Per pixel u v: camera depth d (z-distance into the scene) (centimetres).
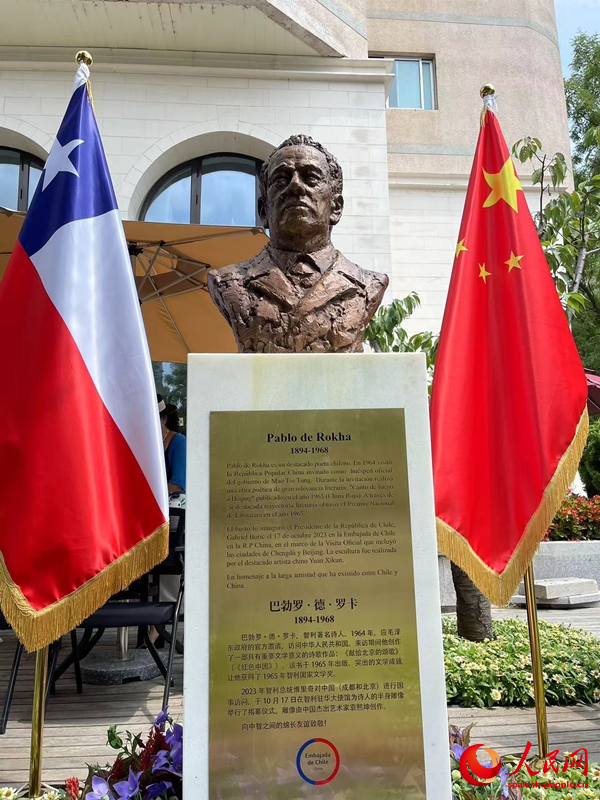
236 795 201
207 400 227
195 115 833
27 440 257
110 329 279
